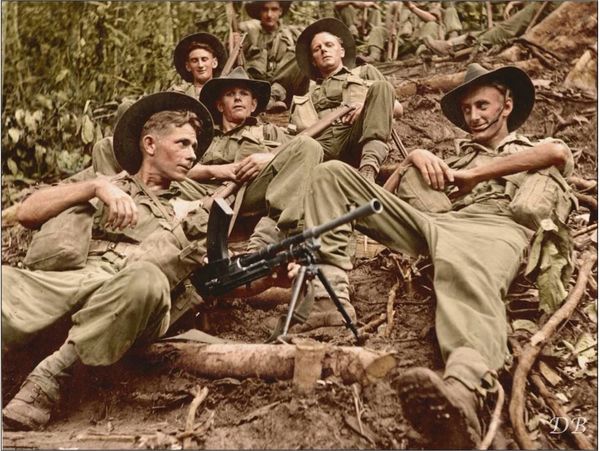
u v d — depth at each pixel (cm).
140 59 716
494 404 365
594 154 586
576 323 432
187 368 394
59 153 668
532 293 430
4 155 650
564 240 427
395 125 632
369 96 516
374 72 591
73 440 367
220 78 541
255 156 482
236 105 541
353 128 526
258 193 473
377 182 537
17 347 396
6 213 581
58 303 400
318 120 550
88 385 399
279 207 444
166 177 468
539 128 611
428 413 330
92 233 443
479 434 341
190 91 616
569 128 610
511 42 718
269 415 367
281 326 391
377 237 430
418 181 452
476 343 366
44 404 383
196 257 407
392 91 518
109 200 425
